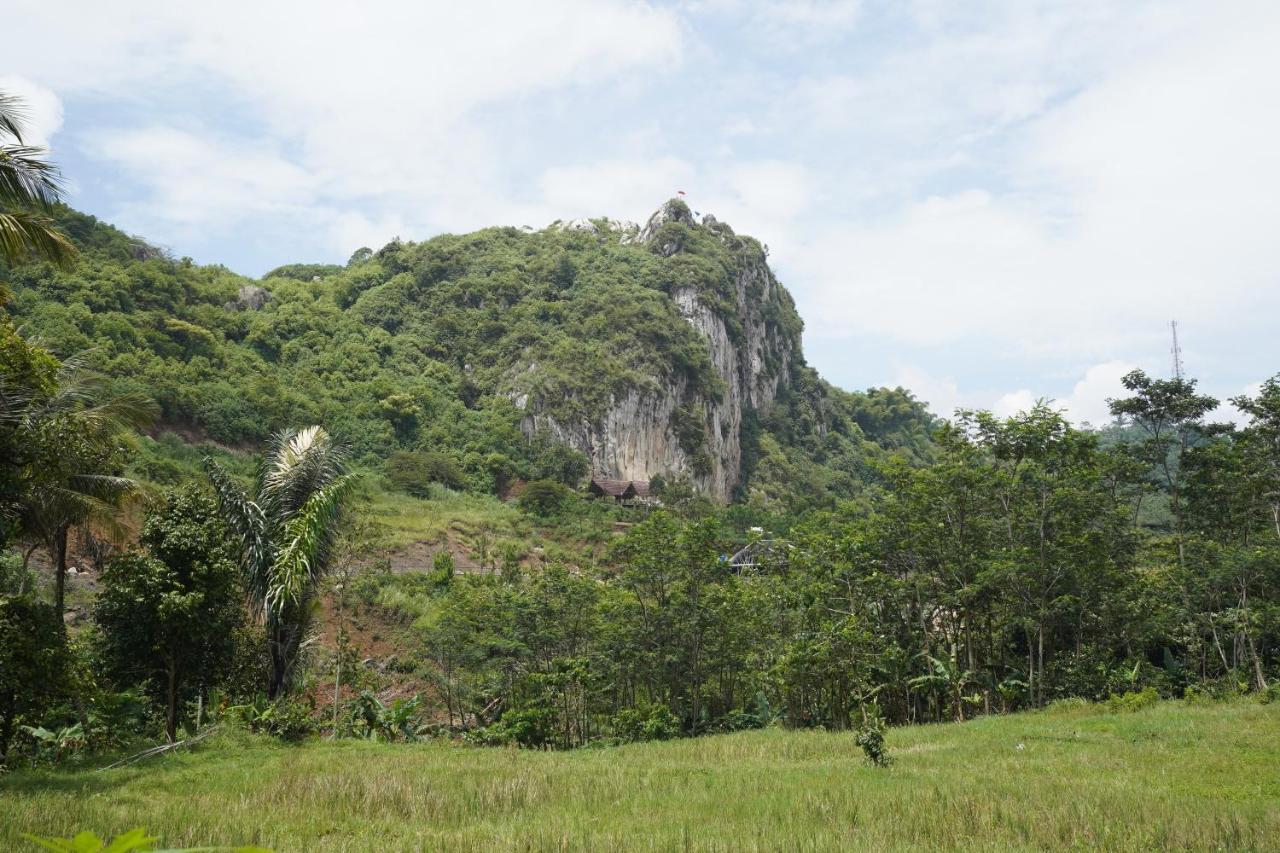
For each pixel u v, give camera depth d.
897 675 32.53
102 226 88.56
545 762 19.36
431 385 99.56
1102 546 34.00
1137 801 11.89
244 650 26.69
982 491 35.12
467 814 12.50
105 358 67.19
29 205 16.16
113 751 20.89
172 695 22.88
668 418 111.88
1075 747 19.14
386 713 28.53
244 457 69.81
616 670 34.62
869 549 36.19
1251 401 38.84
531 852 9.48
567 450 94.38
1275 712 23.38
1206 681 33.38
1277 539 36.12
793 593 36.19
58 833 10.27
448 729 33.12
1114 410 43.34
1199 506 40.59
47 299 71.94
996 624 38.56
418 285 119.81
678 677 35.31
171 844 9.98
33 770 17.36
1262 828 10.27
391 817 12.00
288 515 25.80
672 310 123.25
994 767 16.48
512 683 34.84
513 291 118.38
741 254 148.62
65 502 19.67
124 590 22.22
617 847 9.58
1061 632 37.81
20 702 18.41
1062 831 10.46
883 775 15.76
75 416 19.05
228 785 15.23
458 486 83.44
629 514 85.31
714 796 13.75
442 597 45.28
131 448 24.95
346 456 27.58
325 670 34.34
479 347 110.44
